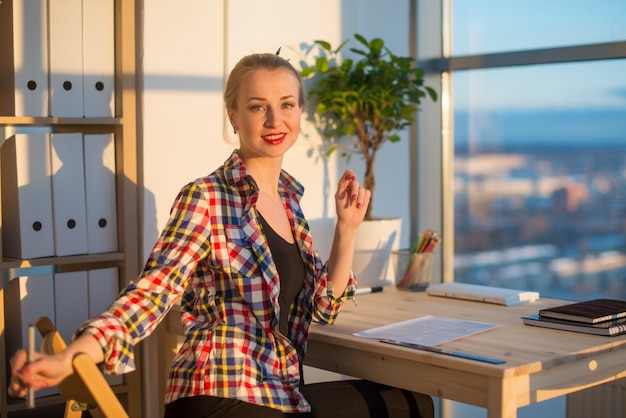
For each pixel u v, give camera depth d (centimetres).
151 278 178
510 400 179
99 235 258
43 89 245
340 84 307
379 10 333
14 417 263
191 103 276
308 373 315
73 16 249
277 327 196
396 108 309
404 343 201
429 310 249
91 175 256
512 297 258
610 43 293
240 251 194
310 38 310
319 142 316
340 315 241
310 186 314
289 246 210
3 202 252
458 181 349
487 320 233
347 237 222
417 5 346
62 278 252
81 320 256
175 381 191
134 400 261
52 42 246
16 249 247
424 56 348
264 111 206
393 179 342
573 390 196
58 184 248
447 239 353
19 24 240
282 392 191
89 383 152
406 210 347
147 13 265
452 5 347
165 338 262
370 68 325
